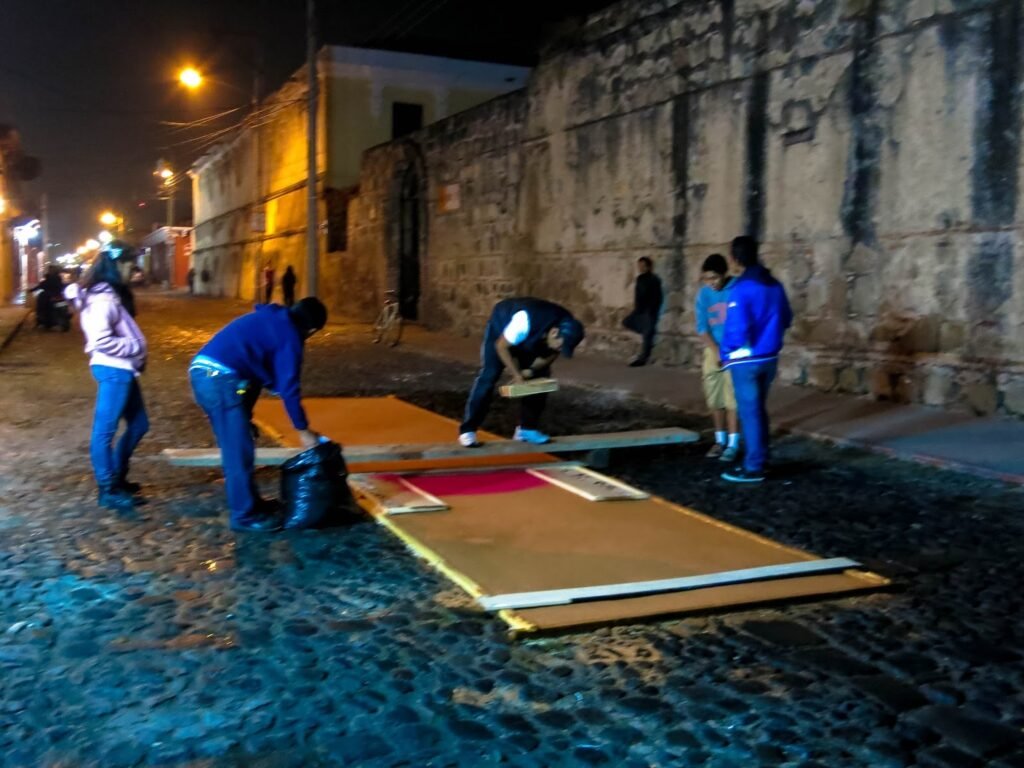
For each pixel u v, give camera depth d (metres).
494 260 19.38
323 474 5.90
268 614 4.51
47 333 21.45
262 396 11.70
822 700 3.68
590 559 5.25
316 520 5.90
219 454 7.04
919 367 9.98
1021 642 4.26
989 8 9.10
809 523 6.18
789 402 10.65
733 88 12.49
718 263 7.92
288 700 3.64
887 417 9.52
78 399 11.40
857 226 10.71
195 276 54.12
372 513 6.21
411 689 3.74
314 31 21.52
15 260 41.62
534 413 7.85
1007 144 9.02
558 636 4.26
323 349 18.66
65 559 5.30
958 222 9.52
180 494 6.78
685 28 13.34
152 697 3.65
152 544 5.60
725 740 3.38
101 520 6.09
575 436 8.06
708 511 6.48
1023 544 5.72
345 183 29.94
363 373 14.72
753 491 7.04
